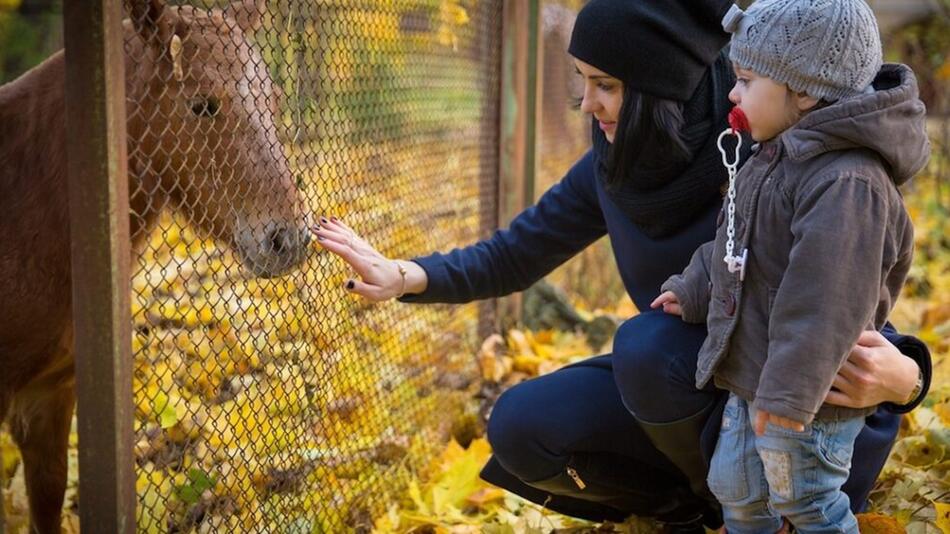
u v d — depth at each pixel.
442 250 4.27
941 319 5.47
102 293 2.14
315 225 2.83
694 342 2.61
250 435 2.79
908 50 9.31
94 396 2.18
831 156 2.21
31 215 2.63
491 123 4.89
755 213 2.32
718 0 2.56
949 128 8.48
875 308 2.16
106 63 2.07
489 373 4.71
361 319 3.42
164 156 2.57
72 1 2.05
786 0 2.24
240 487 2.77
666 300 2.65
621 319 5.53
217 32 2.56
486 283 3.16
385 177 3.57
